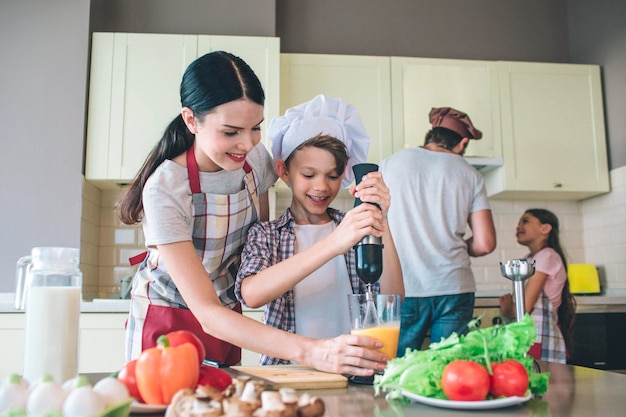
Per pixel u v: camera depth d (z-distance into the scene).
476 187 2.36
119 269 3.18
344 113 1.49
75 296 1.00
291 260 1.21
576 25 3.69
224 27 3.25
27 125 2.88
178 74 3.01
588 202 3.52
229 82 1.15
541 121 3.31
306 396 0.64
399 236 2.29
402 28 3.60
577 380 1.04
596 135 3.35
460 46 3.63
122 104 2.96
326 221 1.53
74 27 2.97
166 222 1.22
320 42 3.52
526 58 3.68
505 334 0.87
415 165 2.33
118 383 0.68
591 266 3.29
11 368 2.49
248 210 1.43
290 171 1.47
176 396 0.62
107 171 2.92
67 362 0.98
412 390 0.84
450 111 3.23
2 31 2.94
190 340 0.83
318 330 1.40
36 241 2.81
